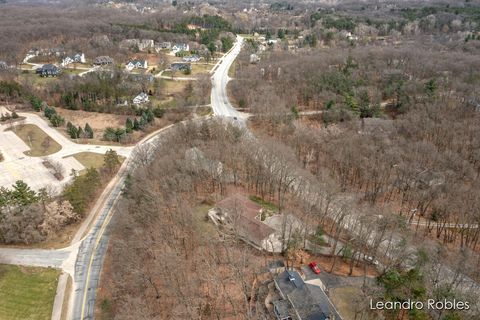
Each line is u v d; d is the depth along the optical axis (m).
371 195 98.12
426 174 98.88
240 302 63.62
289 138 125.31
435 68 184.00
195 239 77.69
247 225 79.88
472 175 100.94
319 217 85.00
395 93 165.75
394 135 125.06
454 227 88.00
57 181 111.62
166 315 62.72
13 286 75.62
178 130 123.00
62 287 75.25
